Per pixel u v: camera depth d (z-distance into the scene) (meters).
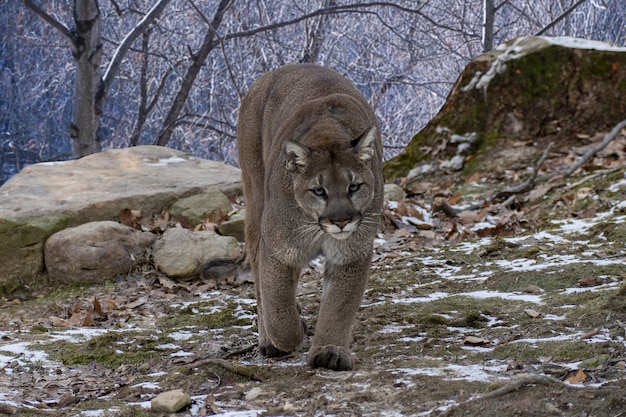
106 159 14.25
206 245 11.07
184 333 8.59
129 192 12.49
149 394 6.69
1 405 6.20
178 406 6.08
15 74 37.84
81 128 23.62
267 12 32.66
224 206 12.59
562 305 8.02
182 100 28.23
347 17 33.06
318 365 6.82
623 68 15.58
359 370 6.71
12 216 11.30
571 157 14.76
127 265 11.14
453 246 11.21
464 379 6.11
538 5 33.91
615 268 9.05
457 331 7.68
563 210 12.41
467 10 33.59
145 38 29.70
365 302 9.09
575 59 15.81
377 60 33.75
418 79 34.84
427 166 16.06
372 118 7.76
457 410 5.41
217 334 8.50
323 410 5.77
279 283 6.96
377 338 7.66
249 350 7.78
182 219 12.33
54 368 7.73
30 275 11.17
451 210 13.06
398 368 6.60
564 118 15.71
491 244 10.82
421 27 33.06
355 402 5.85
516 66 16.11
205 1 32.53
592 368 6.07
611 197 12.36
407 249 11.46
